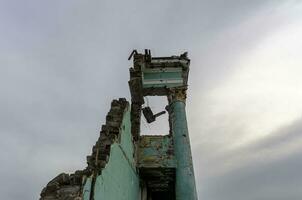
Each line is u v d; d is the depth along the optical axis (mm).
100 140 7188
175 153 12188
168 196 14156
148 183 12844
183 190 11250
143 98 13820
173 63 14359
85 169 5695
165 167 11836
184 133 12617
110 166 6781
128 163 9438
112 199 6898
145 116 13742
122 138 8414
